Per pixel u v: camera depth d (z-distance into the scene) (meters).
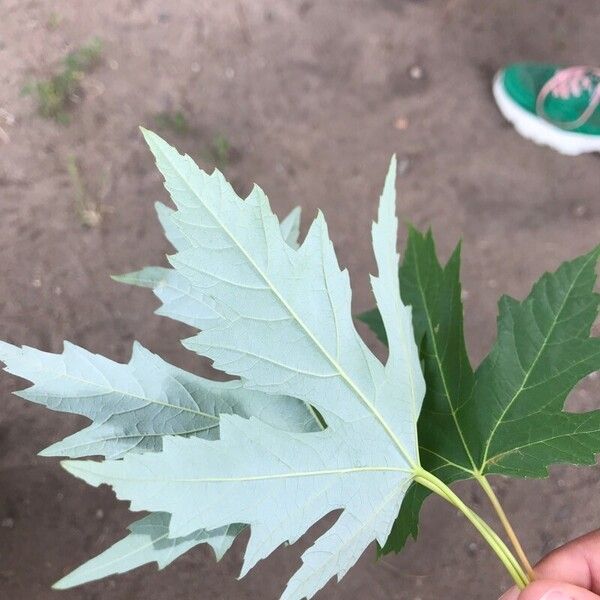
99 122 0.47
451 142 0.50
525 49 0.52
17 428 0.42
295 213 0.28
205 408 0.20
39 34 0.48
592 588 0.25
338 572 0.17
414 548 0.42
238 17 0.51
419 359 0.22
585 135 0.48
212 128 0.48
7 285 0.44
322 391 0.18
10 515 0.41
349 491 0.18
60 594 0.40
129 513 0.41
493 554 0.43
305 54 0.51
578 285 0.20
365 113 0.50
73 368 0.18
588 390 0.45
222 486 0.16
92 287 0.44
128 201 0.46
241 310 0.17
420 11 0.52
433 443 0.21
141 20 0.50
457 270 0.22
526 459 0.20
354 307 0.46
